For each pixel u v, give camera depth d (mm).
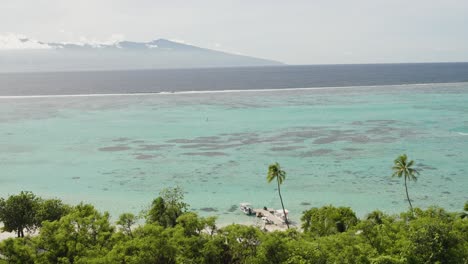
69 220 49094
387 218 55219
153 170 103500
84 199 85375
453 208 76938
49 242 46156
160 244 43531
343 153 113125
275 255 42469
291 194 85688
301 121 156250
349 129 140625
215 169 102938
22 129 150875
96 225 49469
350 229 49812
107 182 95688
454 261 43375
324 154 112750
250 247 45188
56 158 114625
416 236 44688
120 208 80188
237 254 45188
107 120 167000
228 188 90188
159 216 56969
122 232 49406
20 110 196500
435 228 45188
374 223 51094
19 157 115750
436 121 150250
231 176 97688
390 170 98875
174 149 121938
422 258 43438
